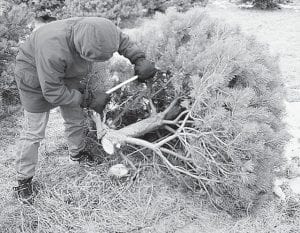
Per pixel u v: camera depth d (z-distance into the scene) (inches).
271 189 115.3
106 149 114.4
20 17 163.8
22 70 101.1
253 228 105.9
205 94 103.6
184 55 113.2
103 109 112.7
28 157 109.7
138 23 241.3
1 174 122.5
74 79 109.3
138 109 127.9
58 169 123.2
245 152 103.9
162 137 122.1
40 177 120.0
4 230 103.7
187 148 109.4
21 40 173.0
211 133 104.3
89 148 126.7
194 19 121.4
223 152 107.4
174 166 113.8
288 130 145.8
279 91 121.3
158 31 124.8
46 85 96.4
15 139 139.8
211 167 108.1
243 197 105.2
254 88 113.7
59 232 103.2
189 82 113.1
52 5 239.3
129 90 126.8
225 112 102.8
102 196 112.6
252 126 100.2
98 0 229.0
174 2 256.5
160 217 108.3
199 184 111.7
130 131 115.6
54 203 110.3
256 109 106.8
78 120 113.7
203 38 116.8
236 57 107.6
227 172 104.8
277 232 104.8
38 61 95.0
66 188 115.1
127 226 105.3
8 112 152.3
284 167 127.2
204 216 109.3
